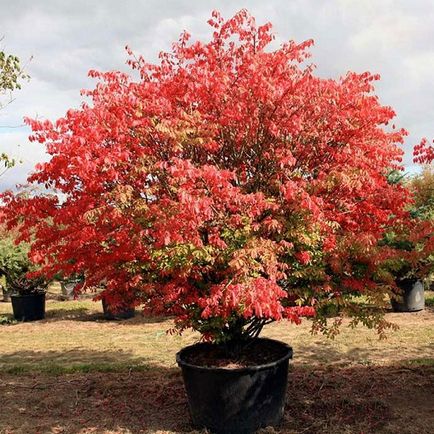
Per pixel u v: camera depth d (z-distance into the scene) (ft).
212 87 16.61
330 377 22.02
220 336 17.13
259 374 16.44
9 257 42.06
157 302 17.60
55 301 54.08
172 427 17.47
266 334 31.96
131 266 17.37
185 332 34.22
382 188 18.48
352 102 17.21
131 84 18.04
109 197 15.66
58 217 16.33
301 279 17.76
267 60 17.65
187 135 16.26
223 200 15.17
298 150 17.44
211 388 16.43
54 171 16.48
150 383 22.48
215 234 15.31
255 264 14.96
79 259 17.85
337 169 16.85
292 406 18.84
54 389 22.33
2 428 18.10
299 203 15.75
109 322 40.42
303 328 33.32
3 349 31.91
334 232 17.37
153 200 16.88
